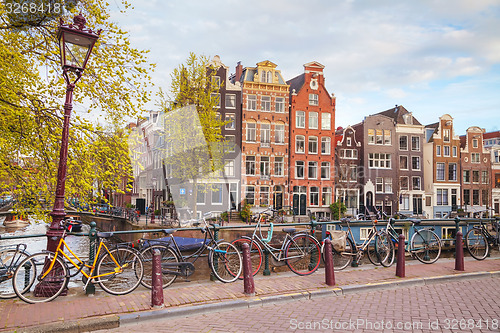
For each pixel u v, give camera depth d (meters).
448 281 7.30
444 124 40.19
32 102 7.53
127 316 4.98
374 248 8.38
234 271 7.08
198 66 24.83
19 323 4.67
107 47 8.07
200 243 7.36
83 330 4.71
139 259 6.23
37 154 7.94
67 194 8.19
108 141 8.20
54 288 5.66
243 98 32.38
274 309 5.56
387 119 37.47
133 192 41.69
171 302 5.58
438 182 39.41
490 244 10.02
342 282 6.79
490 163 41.16
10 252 5.84
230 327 4.80
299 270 7.66
